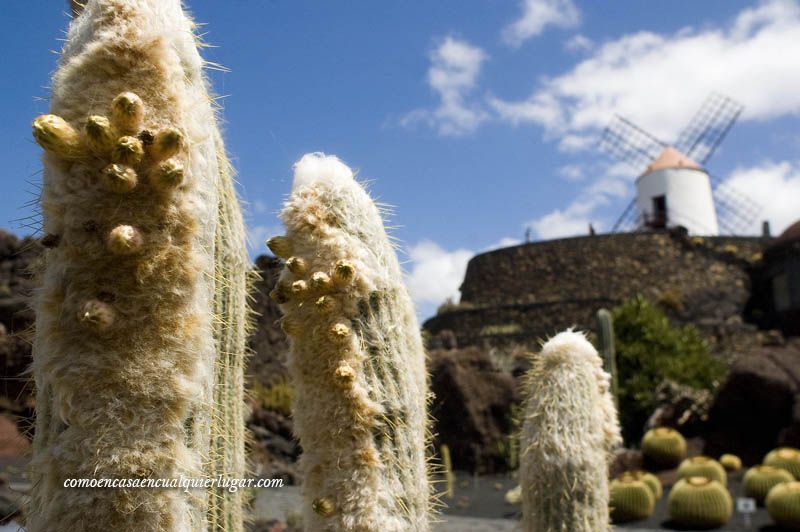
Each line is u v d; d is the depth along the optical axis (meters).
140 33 1.82
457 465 21.42
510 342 28.59
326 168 2.81
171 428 1.75
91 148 1.74
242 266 2.96
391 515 2.54
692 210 36.41
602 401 4.43
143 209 1.75
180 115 1.83
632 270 30.41
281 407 19.86
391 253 2.85
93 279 1.72
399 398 2.65
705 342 24.42
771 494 12.80
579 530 4.05
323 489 2.55
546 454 4.15
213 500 2.58
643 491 13.68
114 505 1.66
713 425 19.41
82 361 1.69
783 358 18.78
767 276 29.38
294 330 2.63
